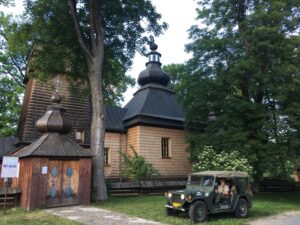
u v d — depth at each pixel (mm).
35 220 12148
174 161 27766
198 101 22906
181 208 12203
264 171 20156
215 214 13773
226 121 21047
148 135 26828
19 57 34844
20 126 25875
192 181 13727
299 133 19656
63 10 19625
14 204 15969
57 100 18812
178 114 29219
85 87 25141
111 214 13469
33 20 19922
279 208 16422
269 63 21156
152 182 22234
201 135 22219
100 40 20078
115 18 21516
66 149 16688
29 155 15406
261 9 20656
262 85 20453
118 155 27312
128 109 30141
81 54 21531
